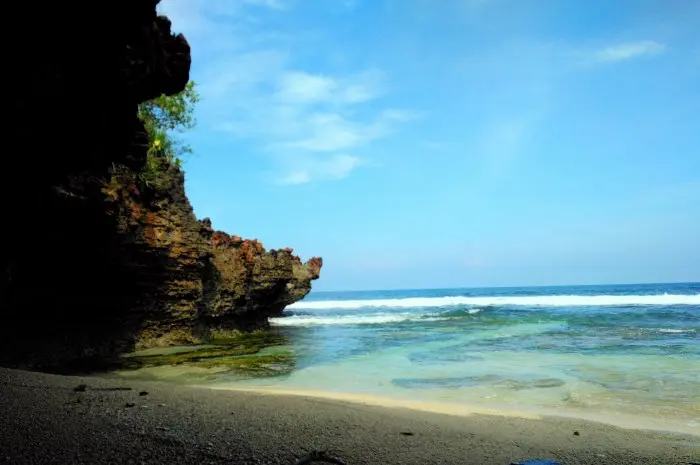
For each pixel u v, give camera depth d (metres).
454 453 4.88
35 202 9.11
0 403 5.31
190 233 17.11
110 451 3.96
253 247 24.89
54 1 6.17
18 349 10.56
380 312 42.62
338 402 8.01
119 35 7.38
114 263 13.01
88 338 13.02
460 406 8.17
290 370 12.01
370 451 4.74
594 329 20.17
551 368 11.56
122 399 6.39
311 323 30.23
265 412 6.45
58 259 11.04
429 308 45.84
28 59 6.61
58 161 8.88
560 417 7.35
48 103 7.44
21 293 10.50
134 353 14.66
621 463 4.85
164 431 4.77
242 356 14.44
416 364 12.65
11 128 7.26
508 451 5.11
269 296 25.19
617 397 8.77
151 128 15.75
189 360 13.59
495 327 22.44
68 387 6.81
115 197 11.87
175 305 16.86
